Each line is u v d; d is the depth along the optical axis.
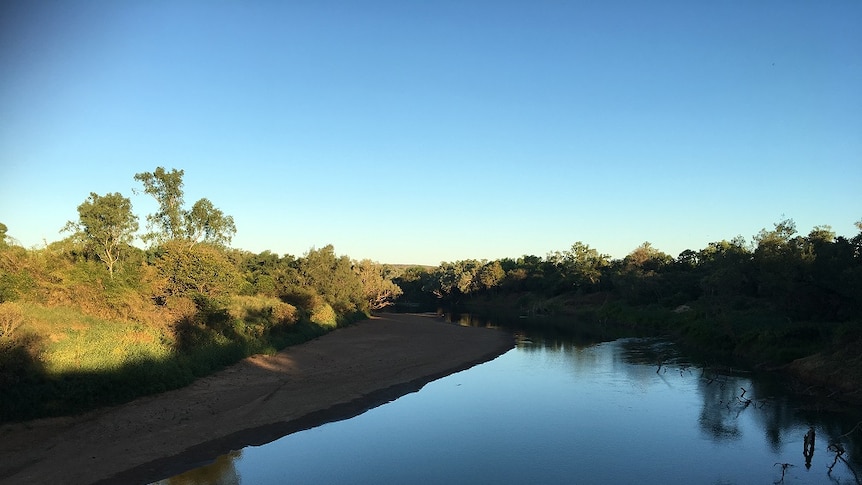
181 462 14.45
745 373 28.36
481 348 39.25
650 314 60.22
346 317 57.47
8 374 15.34
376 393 23.20
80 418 16.48
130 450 14.80
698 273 67.69
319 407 20.38
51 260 25.59
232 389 22.06
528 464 14.70
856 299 31.61
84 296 22.53
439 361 32.31
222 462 14.62
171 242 33.03
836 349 25.97
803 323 32.75
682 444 16.47
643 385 25.39
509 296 116.06
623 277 77.31
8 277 20.59
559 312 87.19
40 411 15.70
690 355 35.50
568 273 99.31
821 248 36.72
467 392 23.98
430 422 18.86
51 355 17.00
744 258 43.91
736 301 44.09
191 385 21.91
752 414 19.88
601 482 13.48
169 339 23.55
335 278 61.84
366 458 15.09
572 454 15.52
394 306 116.38
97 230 35.56
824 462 14.92
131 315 23.75
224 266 35.41
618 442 16.62
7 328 16.11
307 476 13.73
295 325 40.03
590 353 37.00
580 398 22.62
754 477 13.89
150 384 19.70
